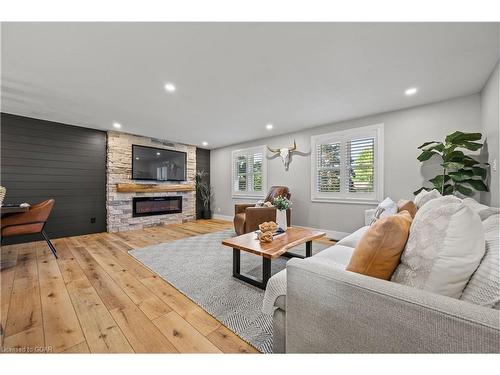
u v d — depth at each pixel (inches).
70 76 88.4
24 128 137.2
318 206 159.3
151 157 194.5
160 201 201.0
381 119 130.9
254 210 128.7
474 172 91.9
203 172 241.8
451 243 27.0
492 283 23.6
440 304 21.4
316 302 29.8
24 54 73.8
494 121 83.2
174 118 141.1
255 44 68.8
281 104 117.1
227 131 173.3
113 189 171.3
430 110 115.0
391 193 127.3
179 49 71.4
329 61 77.7
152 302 66.3
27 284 77.7
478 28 60.7
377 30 62.1
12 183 133.6
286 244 77.0
